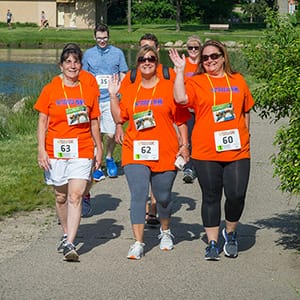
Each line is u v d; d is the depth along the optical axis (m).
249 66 7.45
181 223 8.72
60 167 7.34
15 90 25.72
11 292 6.33
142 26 74.06
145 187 7.32
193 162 7.24
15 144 14.24
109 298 6.19
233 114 7.06
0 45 55.97
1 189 10.22
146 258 7.31
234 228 7.37
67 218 7.33
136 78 7.51
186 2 78.12
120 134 7.65
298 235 8.15
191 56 10.80
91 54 11.15
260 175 11.44
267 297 6.22
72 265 7.07
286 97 6.85
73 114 7.29
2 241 7.90
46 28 70.06
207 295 6.26
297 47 7.01
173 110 7.36
